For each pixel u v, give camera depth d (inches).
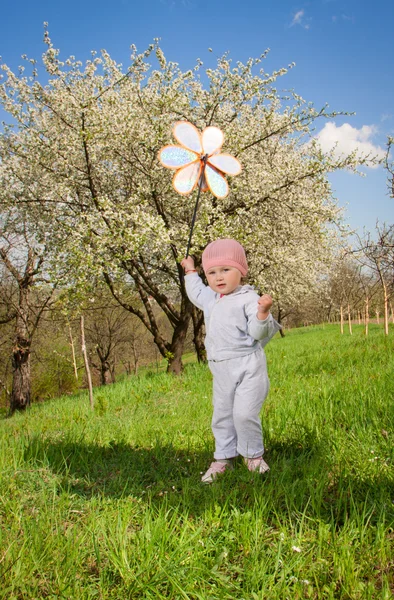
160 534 84.6
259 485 105.2
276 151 518.0
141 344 1321.4
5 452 148.8
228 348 118.6
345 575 72.8
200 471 124.0
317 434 139.9
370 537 83.0
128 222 420.5
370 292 704.4
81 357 1063.0
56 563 80.1
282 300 835.4
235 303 120.0
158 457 137.7
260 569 75.8
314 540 82.7
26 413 373.1
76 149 420.8
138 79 420.8
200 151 132.6
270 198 460.8
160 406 239.3
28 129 433.1
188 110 433.4
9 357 905.5
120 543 82.7
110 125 395.2
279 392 221.0
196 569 76.4
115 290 488.7
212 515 93.2
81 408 270.5
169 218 482.9
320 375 259.3
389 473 106.7
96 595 74.0
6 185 452.1
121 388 341.7
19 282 590.2
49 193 443.5
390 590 70.1
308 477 106.8
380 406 163.6
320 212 476.7
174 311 498.3
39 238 495.8
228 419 121.9
